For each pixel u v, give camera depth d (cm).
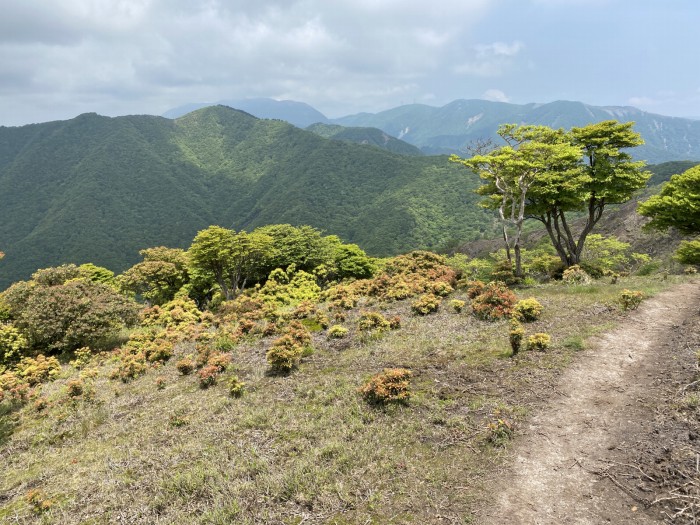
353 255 4334
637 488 559
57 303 2100
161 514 672
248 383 1166
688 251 2269
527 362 995
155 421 1055
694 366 864
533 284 1975
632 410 745
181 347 1775
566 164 2191
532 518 535
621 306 1387
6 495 830
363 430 799
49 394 1505
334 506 605
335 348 1359
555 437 694
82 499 757
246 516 616
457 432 743
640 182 2164
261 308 2275
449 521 548
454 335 1298
